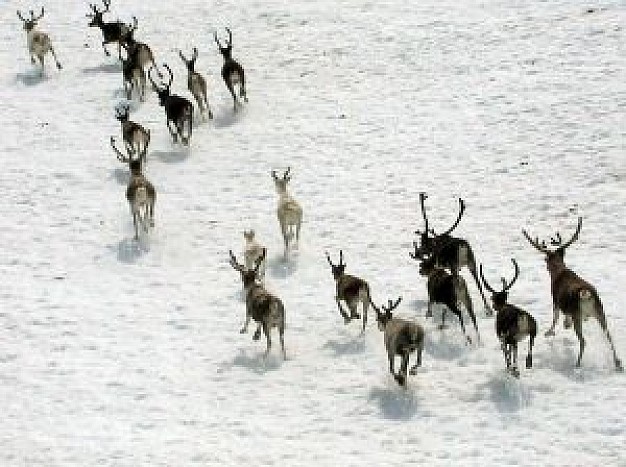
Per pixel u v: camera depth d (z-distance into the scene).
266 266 28.61
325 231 30.33
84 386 23.22
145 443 20.75
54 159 36.66
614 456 18.56
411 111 37.22
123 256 29.78
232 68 38.53
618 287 24.78
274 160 35.19
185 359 24.28
